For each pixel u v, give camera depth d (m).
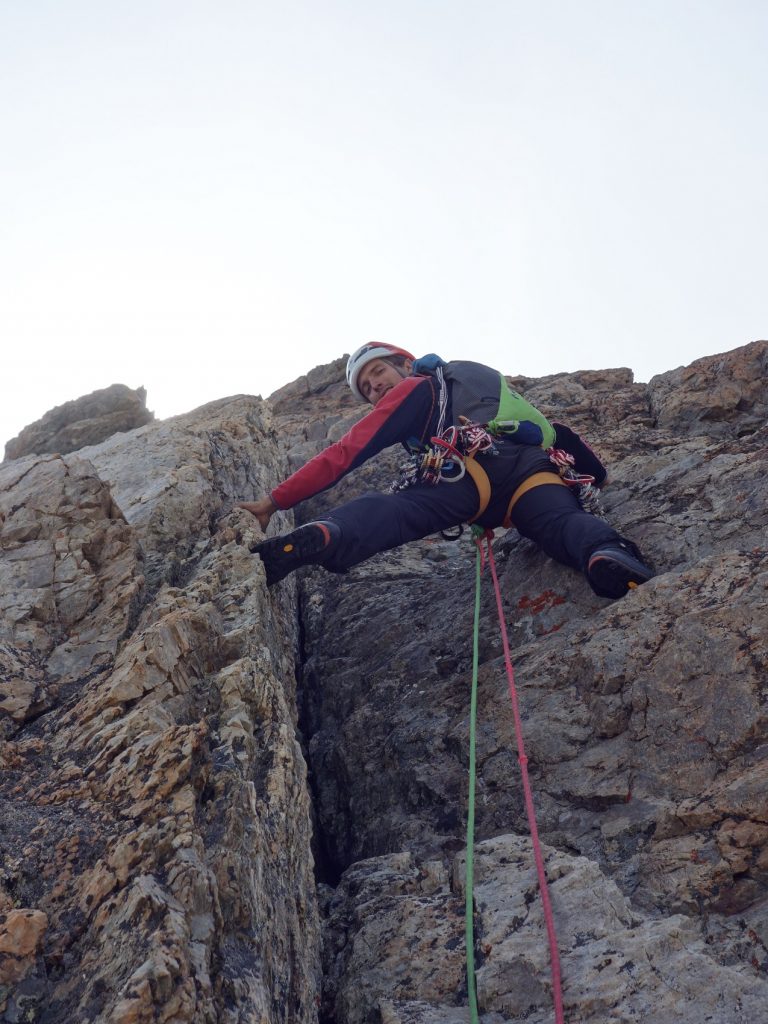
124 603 3.26
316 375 8.12
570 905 2.56
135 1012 1.77
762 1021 2.12
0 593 3.31
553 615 3.85
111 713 2.70
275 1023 2.16
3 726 2.80
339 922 2.89
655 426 5.51
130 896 2.06
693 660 3.09
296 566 3.69
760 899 2.50
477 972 2.43
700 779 2.85
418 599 4.60
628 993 2.26
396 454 6.37
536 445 4.07
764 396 5.23
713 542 3.76
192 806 2.33
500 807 3.18
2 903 2.13
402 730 3.71
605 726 3.15
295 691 4.25
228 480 4.68
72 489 3.59
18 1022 1.90
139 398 6.94
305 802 2.91
